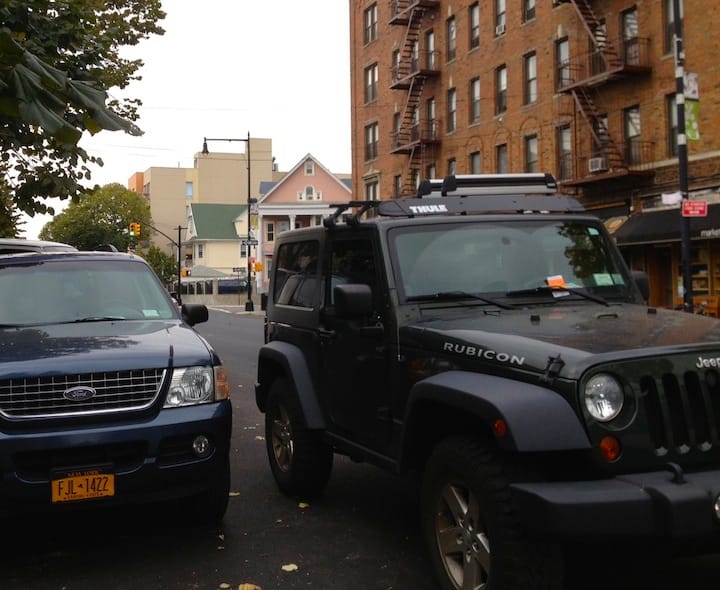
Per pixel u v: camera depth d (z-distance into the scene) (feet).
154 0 58.90
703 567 14.80
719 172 71.10
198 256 290.15
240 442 28.40
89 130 17.95
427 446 14.26
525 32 96.22
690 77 54.54
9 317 18.75
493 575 11.37
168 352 16.49
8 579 15.06
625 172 78.33
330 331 17.99
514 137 99.04
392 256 15.61
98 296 19.92
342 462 24.57
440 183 19.44
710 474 11.11
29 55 16.37
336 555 16.10
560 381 11.27
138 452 15.49
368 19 136.56
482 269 15.85
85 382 15.42
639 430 11.15
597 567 14.83
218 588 14.47
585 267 16.58
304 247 20.39
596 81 81.51
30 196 30.89
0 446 14.49
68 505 14.90
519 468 11.50
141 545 16.92
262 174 356.38
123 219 295.69
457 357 13.24
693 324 13.47
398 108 126.41
